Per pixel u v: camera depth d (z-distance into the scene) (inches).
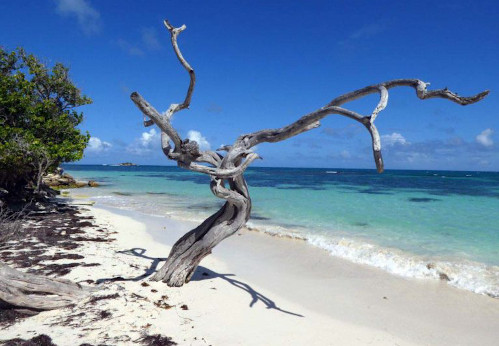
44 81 731.4
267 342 202.7
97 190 1284.4
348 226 599.8
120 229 547.5
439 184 1903.3
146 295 257.4
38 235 459.2
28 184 789.2
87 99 773.9
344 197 1087.0
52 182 1320.1
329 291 300.8
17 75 646.5
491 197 1103.0
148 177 2450.8
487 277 336.8
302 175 3437.5
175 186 1535.4
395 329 232.2
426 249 442.3
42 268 315.9
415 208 830.5
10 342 178.9
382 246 458.3
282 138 257.4
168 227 585.6
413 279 332.8
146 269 331.3
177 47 245.6
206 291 279.3
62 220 589.6
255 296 279.0
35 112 659.4
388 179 2566.4
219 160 273.3
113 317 217.6
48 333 194.9
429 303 277.9
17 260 340.2
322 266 373.4
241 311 245.8
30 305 215.8
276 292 293.6
